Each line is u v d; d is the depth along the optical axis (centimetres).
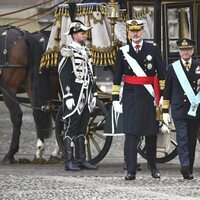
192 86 3388
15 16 6619
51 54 3884
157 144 3638
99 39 3806
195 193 3017
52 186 3206
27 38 4059
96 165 3956
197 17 3731
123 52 3362
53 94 4094
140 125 3325
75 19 3778
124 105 3353
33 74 4031
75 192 3048
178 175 3544
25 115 6378
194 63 3403
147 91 3344
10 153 4053
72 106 3666
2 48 4059
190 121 3397
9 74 4050
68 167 3712
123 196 2945
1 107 6781
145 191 3061
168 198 2898
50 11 4372
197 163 4109
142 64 3347
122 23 3884
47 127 4059
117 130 3609
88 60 3731
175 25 3753
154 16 3753
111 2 3769
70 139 3712
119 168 3825
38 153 4072
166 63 3766
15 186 3206
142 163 4106
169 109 3616
